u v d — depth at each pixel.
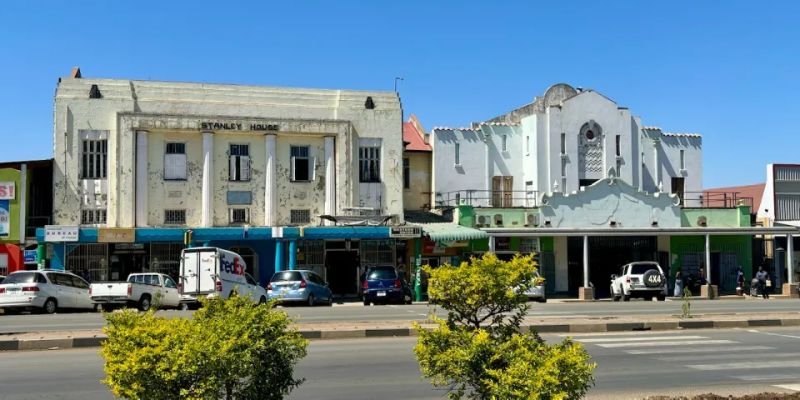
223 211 38.03
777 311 27.05
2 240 35.91
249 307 7.74
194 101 37.72
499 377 7.44
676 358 15.69
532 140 45.12
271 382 7.49
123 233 34.34
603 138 46.03
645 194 43.16
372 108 40.47
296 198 39.06
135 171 36.56
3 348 16.45
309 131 39.03
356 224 37.56
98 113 36.50
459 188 44.59
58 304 28.84
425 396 11.60
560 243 42.09
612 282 39.81
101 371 13.57
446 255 40.25
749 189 56.78
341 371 13.83
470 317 8.66
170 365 6.83
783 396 10.96
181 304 30.45
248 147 38.59
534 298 35.69
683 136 48.53
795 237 46.34
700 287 42.78
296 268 37.41
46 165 36.56
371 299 34.00
